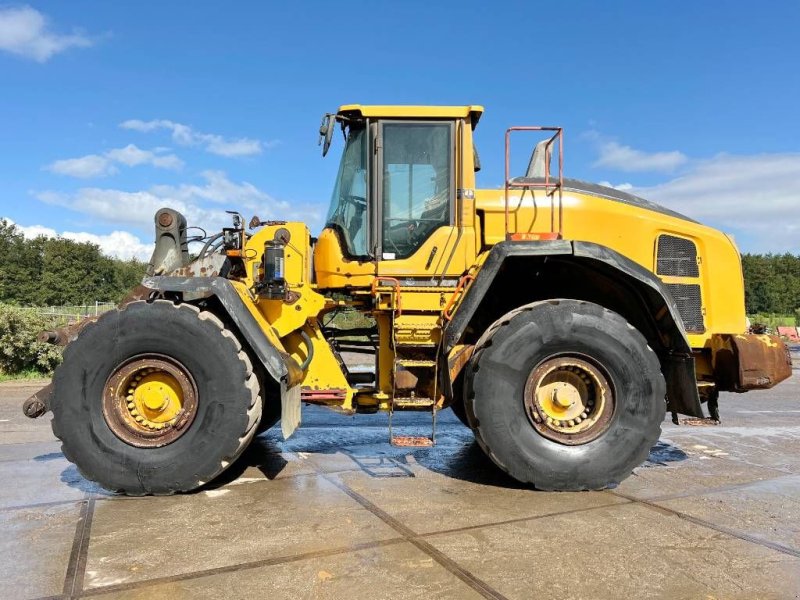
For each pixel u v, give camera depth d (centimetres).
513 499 395
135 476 394
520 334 414
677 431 661
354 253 482
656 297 441
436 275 472
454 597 257
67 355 401
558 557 299
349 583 269
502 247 424
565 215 491
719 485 434
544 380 423
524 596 258
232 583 269
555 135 469
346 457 517
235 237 504
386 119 480
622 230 495
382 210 477
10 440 593
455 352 437
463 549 308
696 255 510
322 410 803
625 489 422
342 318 590
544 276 494
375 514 363
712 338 492
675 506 382
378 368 493
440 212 480
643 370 417
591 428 418
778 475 464
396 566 287
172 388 408
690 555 303
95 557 297
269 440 590
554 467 408
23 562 292
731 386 475
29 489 419
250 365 408
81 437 396
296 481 439
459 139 479
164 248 502
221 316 462
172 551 305
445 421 707
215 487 423
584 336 415
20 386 1004
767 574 282
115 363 399
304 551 305
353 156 490
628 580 274
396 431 640
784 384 1172
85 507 378
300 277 484
